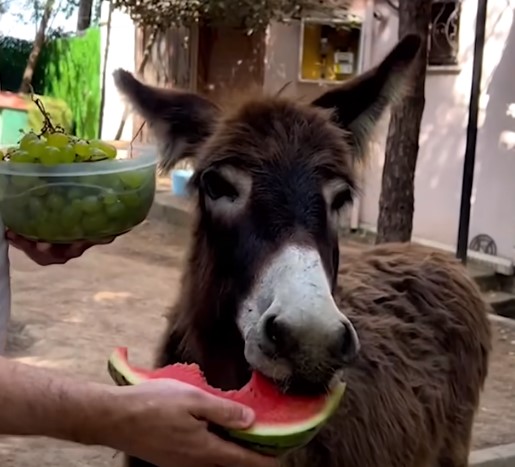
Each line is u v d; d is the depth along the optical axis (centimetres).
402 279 140
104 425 61
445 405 135
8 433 60
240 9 461
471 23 392
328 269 90
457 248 362
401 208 284
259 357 81
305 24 470
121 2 505
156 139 115
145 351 251
